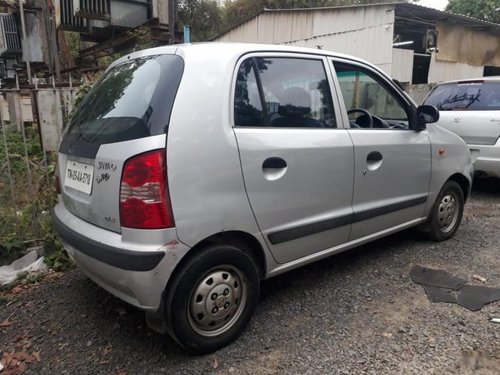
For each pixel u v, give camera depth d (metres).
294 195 2.73
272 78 2.73
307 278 3.46
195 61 2.39
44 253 3.81
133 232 2.18
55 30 9.78
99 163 2.33
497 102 5.69
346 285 3.33
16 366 2.43
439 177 3.93
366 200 3.26
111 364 2.44
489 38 15.00
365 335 2.67
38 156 4.73
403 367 2.37
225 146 2.38
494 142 5.52
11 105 5.38
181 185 2.21
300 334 2.69
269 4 22.55
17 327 2.81
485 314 2.88
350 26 12.36
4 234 3.80
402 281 3.38
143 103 2.33
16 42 10.62
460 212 4.35
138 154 2.15
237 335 2.61
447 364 2.39
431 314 2.89
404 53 12.12
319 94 2.99
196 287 2.37
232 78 2.50
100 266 2.32
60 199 3.05
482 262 3.72
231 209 2.41
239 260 2.52
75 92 4.36
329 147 2.91
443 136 3.97
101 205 2.33
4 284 3.36
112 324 2.83
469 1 22.61
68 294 3.22
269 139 2.59
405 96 3.68
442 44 13.42
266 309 2.99
